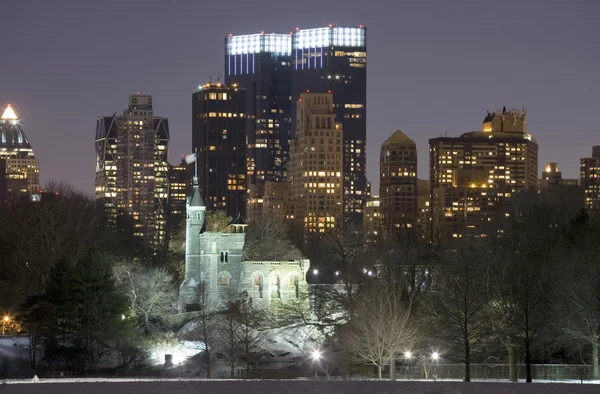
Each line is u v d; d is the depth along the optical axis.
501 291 197.12
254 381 175.00
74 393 144.75
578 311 199.25
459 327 191.88
